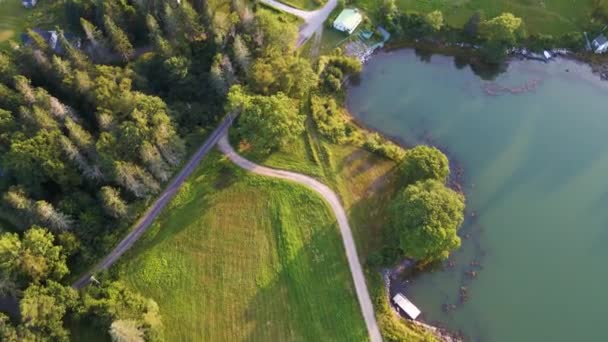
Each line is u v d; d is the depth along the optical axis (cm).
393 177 12419
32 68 12731
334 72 14162
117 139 11300
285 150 12650
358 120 13875
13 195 10394
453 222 10575
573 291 11262
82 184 11550
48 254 10306
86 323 10250
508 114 14025
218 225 11606
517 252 11756
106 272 10888
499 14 15412
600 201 12494
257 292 10781
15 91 12256
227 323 10488
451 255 11669
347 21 14838
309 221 11606
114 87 12250
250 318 10525
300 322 10469
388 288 11019
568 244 11894
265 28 13475
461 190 12650
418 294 11125
